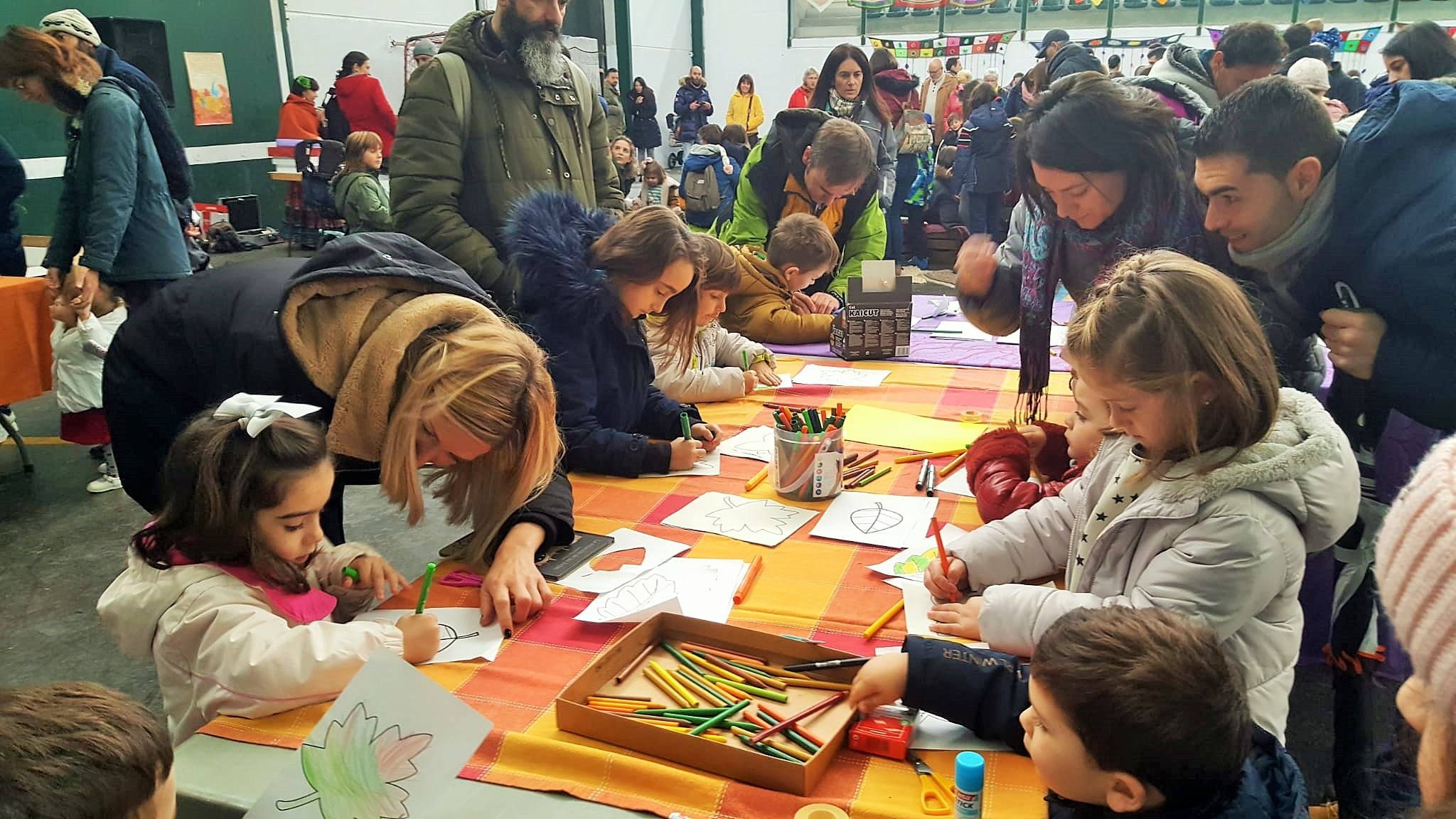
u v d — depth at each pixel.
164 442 1.63
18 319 3.26
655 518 1.69
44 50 3.08
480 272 2.60
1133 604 1.10
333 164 8.14
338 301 1.36
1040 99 1.72
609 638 1.29
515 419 1.35
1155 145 1.61
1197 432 1.08
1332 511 1.10
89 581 2.98
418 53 8.84
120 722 0.77
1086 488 1.32
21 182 3.82
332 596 1.34
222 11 8.48
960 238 7.52
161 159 3.49
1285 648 1.12
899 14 12.45
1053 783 0.86
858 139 3.06
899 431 2.13
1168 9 11.26
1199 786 0.81
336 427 1.33
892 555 1.52
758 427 2.19
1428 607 0.57
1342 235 1.46
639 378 2.11
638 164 10.47
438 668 1.22
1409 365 1.42
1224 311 1.04
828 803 0.94
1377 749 1.54
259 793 0.96
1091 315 1.09
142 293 3.43
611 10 12.52
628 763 0.99
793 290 3.07
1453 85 1.44
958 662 1.04
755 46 13.40
